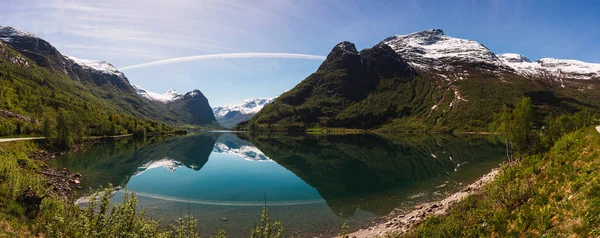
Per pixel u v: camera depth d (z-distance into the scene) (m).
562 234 11.73
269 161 71.94
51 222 15.16
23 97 111.12
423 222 21.17
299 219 28.47
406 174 50.84
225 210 31.12
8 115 76.50
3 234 13.08
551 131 30.77
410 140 131.25
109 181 43.84
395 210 30.64
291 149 101.88
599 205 11.49
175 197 36.38
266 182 46.88
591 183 13.25
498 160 59.81
